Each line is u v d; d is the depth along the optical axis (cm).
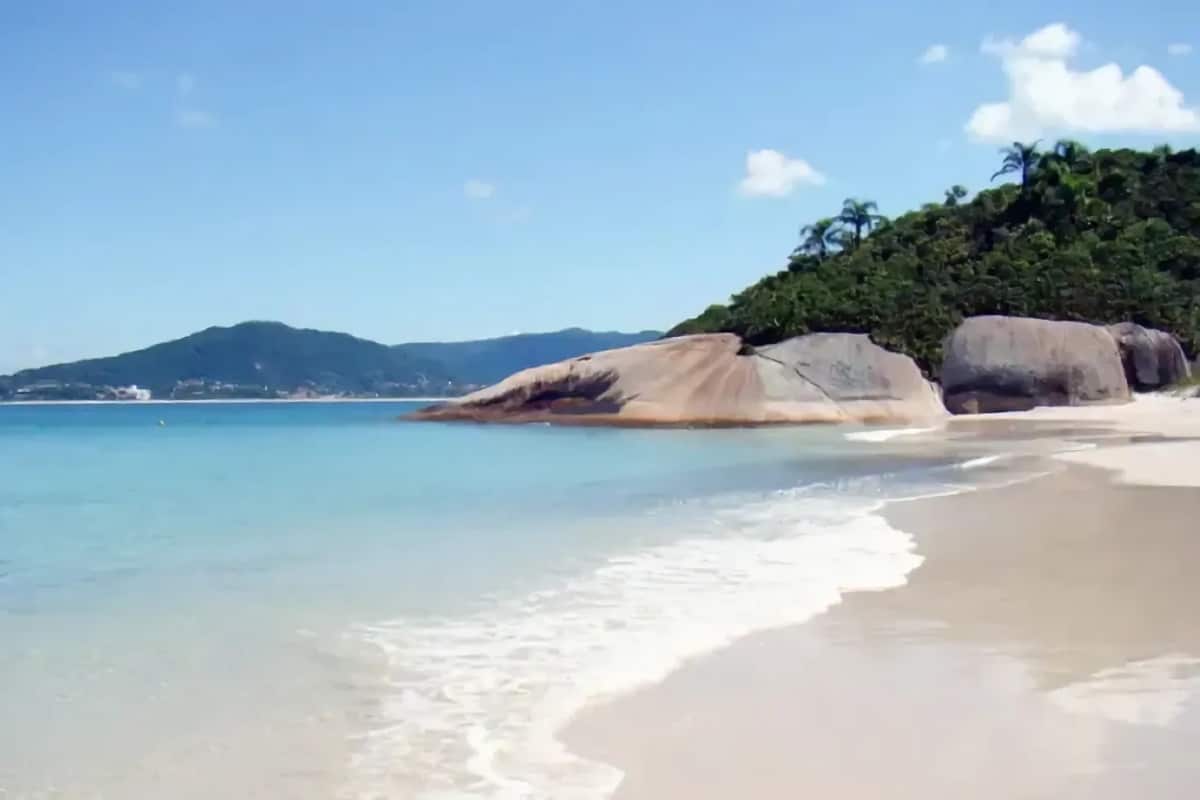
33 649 837
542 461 2991
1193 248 6556
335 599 1025
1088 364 5481
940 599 988
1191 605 955
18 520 1714
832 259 7350
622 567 1191
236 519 1694
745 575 1130
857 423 5072
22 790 548
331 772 570
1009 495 1830
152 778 565
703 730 627
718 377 5312
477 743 611
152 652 827
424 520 1648
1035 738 603
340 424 7350
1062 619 902
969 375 5509
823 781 545
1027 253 6456
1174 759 567
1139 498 1747
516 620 924
